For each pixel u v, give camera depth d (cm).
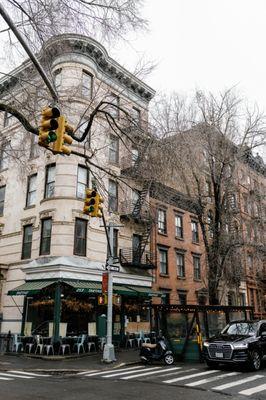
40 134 777
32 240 2292
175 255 2953
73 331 2147
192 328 1702
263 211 2245
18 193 2514
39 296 2141
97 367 1477
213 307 1731
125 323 2386
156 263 2709
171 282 2828
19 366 1510
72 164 2239
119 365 1515
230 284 2356
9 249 2458
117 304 2167
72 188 2209
